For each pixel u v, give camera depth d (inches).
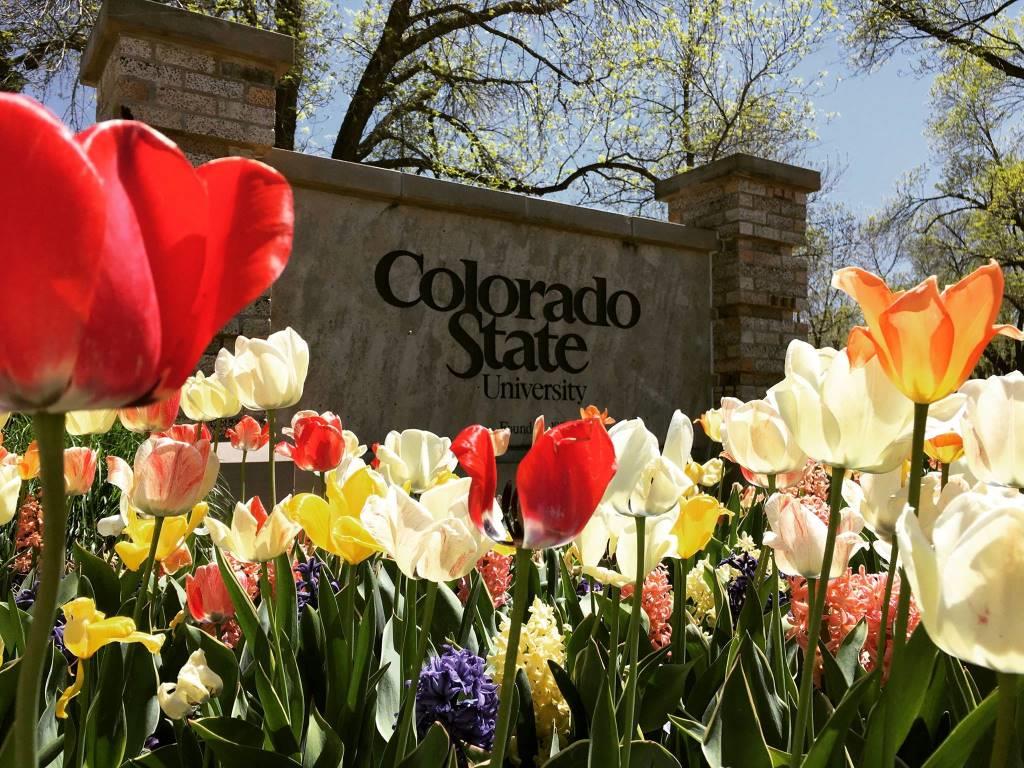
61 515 13.8
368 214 236.4
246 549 42.5
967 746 27.2
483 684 40.8
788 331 309.4
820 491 97.9
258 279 14.6
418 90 569.9
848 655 49.1
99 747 38.6
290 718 42.8
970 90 749.3
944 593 20.1
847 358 30.5
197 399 56.5
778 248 307.9
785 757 35.9
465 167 579.8
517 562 24.5
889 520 36.3
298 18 508.7
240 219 14.4
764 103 682.8
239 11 486.3
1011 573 19.3
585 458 22.9
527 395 263.4
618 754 33.5
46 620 13.7
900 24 588.7
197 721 37.0
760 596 55.6
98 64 202.8
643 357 291.6
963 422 33.3
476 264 256.4
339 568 60.9
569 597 60.2
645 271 294.7
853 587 54.4
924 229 893.2
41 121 11.4
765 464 39.9
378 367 234.7
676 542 37.4
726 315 305.3
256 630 45.8
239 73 196.1
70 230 11.7
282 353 50.0
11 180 11.5
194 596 45.9
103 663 39.3
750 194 300.7
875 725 31.6
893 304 27.4
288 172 217.2
